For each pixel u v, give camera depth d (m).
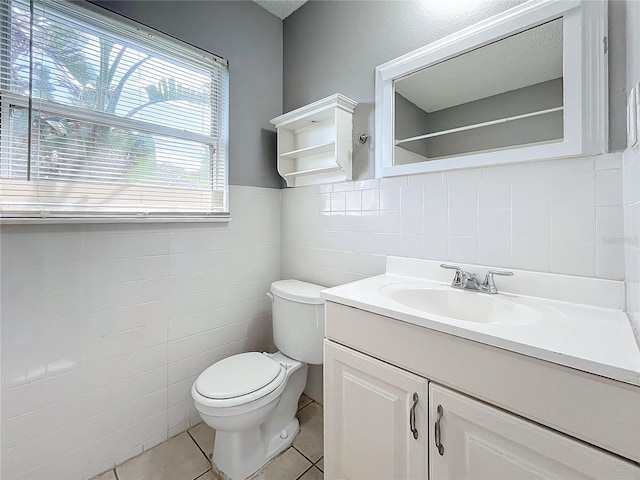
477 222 1.15
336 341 1.05
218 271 1.67
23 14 1.09
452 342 0.76
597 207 0.90
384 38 1.43
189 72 1.53
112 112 1.29
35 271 1.12
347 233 1.59
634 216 0.73
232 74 1.71
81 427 1.23
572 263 0.95
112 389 1.31
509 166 1.07
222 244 1.68
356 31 1.55
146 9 1.38
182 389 1.54
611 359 0.57
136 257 1.37
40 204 1.12
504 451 0.69
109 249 1.29
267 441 1.39
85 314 1.23
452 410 0.76
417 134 1.31
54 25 1.15
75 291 1.20
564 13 0.94
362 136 1.51
